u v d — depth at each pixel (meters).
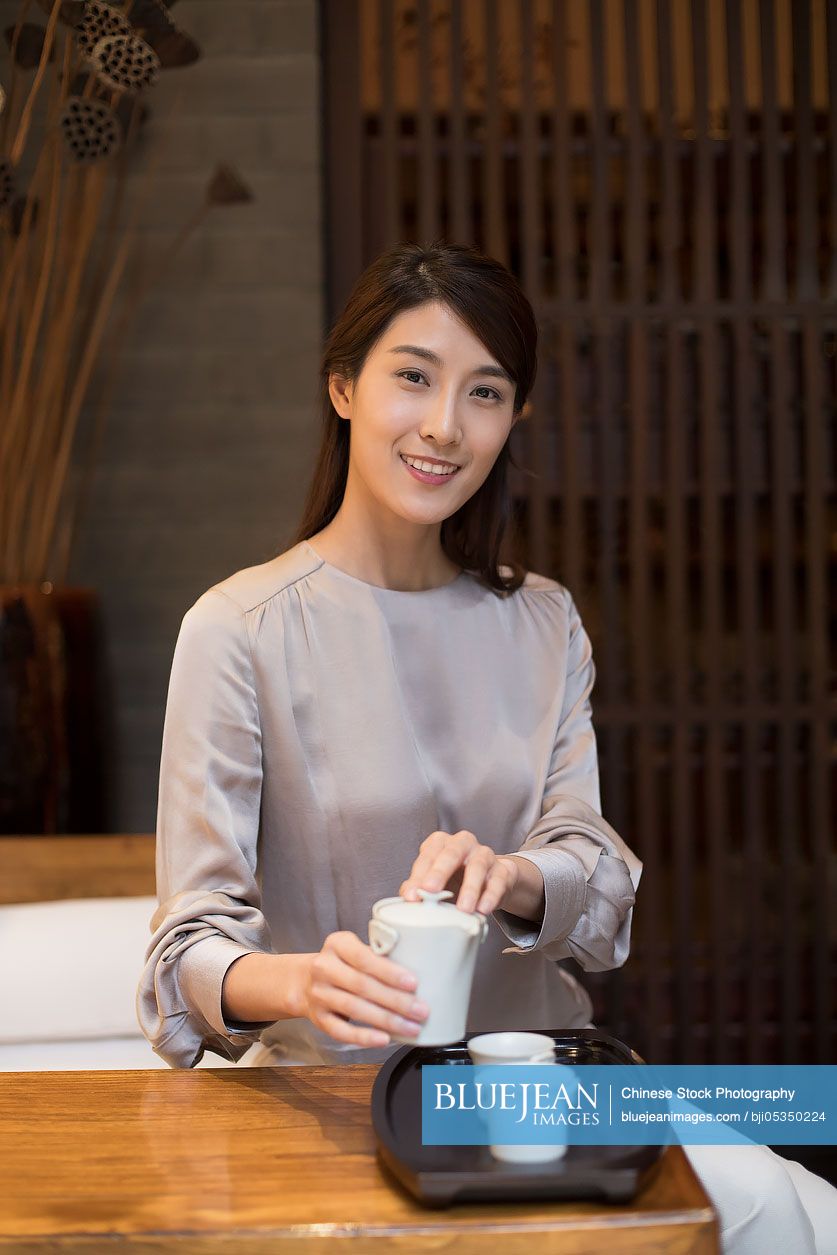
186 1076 1.03
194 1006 1.07
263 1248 0.75
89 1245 0.75
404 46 2.83
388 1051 1.28
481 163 2.87
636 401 2.71
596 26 2.68
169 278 2.65
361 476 1.29
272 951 1.28
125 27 1.88
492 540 1.38
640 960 2.79
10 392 2.38
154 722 2.69
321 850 1.25
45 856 2.14
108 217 2.63
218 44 2.64
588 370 2.78
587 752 1.38
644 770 2.75
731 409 2.77
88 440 2.66
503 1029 1.33
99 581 2.69
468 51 2.86
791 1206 1.14
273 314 2.67
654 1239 0.76
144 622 2.69
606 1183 0.78
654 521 2.90
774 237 2.73
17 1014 1.64
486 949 1.31
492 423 1.19
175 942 1.11
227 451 2.68
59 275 2.30
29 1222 0.77
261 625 1.24
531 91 2.69
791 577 2.75
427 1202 0.78
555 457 2.77
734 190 2.71
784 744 2.77
